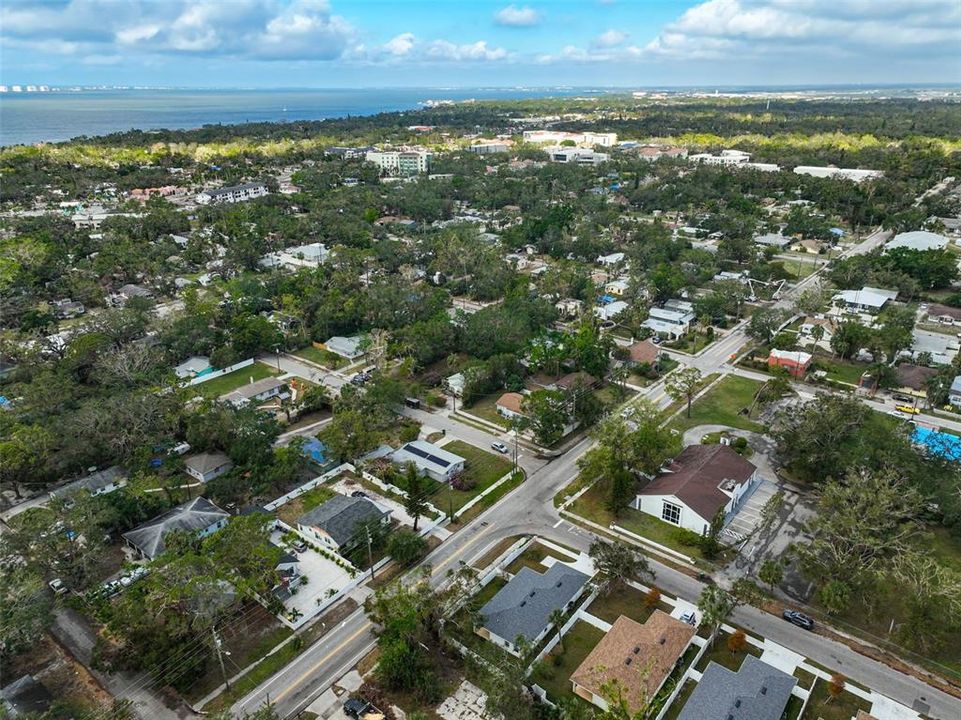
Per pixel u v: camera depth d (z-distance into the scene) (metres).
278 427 105.12
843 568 71.19
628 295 164.75
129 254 192.12
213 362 133.25
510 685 56.72
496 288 174.12
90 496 82.50
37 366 124.56
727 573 77.19
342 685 62.88
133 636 63.78
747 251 198.50
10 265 169.88
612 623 69.94
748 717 55.78
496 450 105.31
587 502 91.69
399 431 109.56
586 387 116.00
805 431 93.50
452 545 83.19
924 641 65.12
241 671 64.50
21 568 70.50
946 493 83.75
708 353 141.62
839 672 63.50
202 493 91.38
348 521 83.62
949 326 150.38
